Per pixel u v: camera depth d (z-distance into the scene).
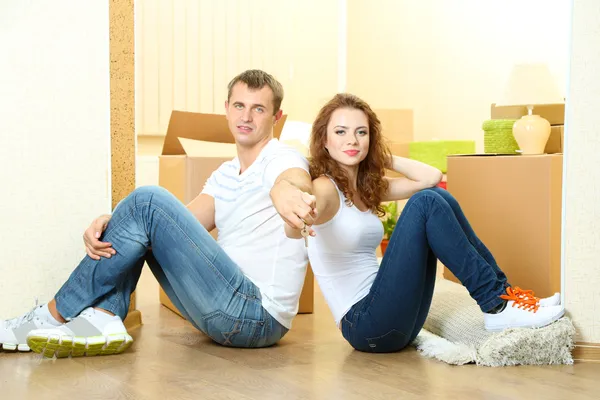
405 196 2.66
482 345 2.50
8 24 2.74
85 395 2.09
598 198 2.59
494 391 2.16
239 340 2.62
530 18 6.09
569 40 2.61
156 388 2.16
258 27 7.14
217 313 2.55
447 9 7.01
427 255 2.47
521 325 2.51
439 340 2.62
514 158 3.39
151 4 6.62
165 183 3.73
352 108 2.48
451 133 7.06
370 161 2.56
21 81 2.76
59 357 2.51
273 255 2.61
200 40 6.86
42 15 2.77
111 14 2.94
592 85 2.60
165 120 6.73
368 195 2.56
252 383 2.22
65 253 2.83
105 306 2.50
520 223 3.36
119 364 2.44
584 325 2.59
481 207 3.62
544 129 3.54
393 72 7.69
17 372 2.33
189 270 2.49
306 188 2.20
